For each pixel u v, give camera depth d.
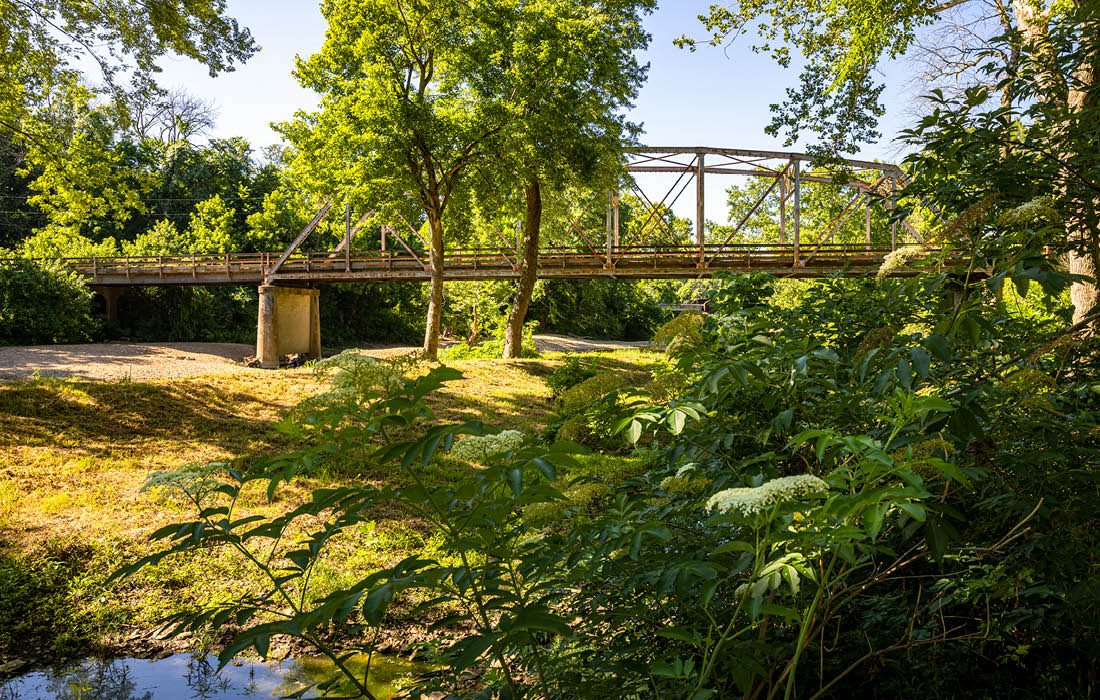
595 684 2.42
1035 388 2.29
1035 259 2.12
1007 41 4.13
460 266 32.16
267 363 33.00
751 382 2.42
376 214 22.59
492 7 20.33
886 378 2.01
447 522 1.83
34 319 32.78
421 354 1.95
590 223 44.28
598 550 2.22
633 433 2.16
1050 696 2.71
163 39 15.12
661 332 2.63
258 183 56.28
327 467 8.96
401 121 19.61
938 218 3.57
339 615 1.68
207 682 4.85
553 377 17.55
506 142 20.52
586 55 20.41
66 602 6.01
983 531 2.65
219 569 6.57
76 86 16.36
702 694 1.63
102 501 8.43
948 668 2.75
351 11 20.05
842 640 2.96
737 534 2.18
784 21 12.68
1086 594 2.20
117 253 45.03
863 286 3.50
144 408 12.55
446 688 2.51
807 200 49.59
